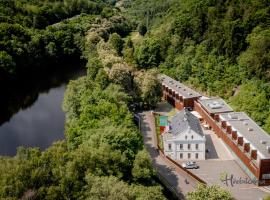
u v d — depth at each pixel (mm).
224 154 134250
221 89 170375
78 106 147500
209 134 147625
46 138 145375
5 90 199500
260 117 143250
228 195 95000
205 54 188125
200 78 182750
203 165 127875
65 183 86250
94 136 111500
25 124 158375
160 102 179750
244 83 163750
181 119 139375
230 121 136875
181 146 130500
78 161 93750
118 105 142125
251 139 123562
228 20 191125
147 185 103938
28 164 88500
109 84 161875
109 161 99500
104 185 86125
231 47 176625
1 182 82562
